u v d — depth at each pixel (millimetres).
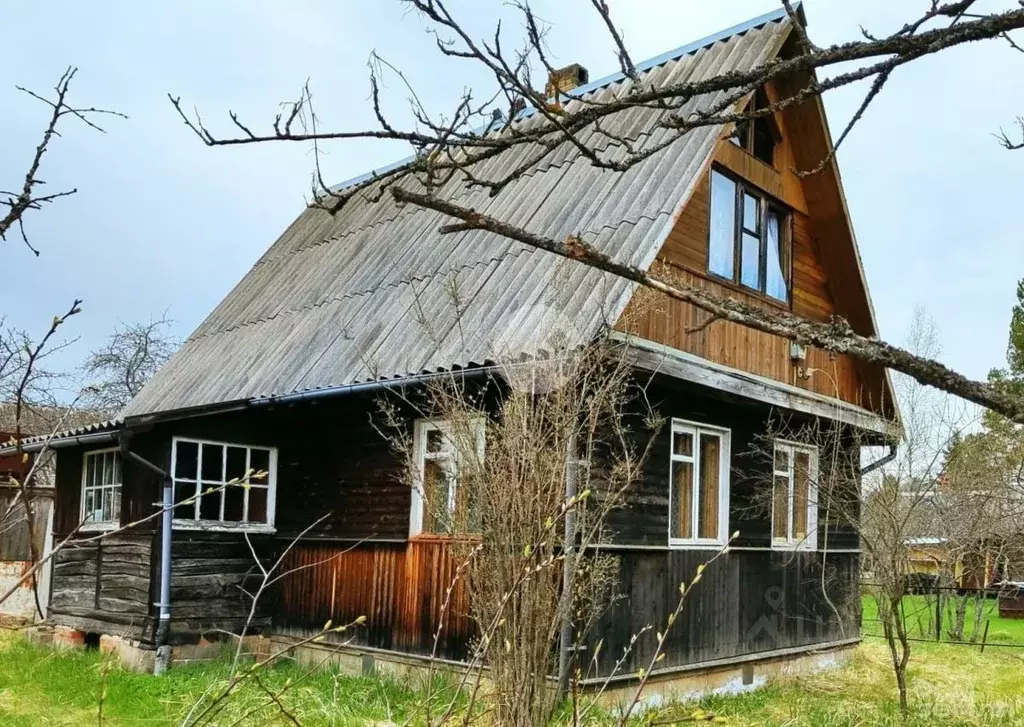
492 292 9367
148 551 10242
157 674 9461
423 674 8695
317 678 8961
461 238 11070
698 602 9594
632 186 9555
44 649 10938
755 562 10656
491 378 7691
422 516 9391
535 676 4867
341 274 12562
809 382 11703
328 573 10242
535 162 2562
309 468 10820
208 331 14203
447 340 9000
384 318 10445
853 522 9953
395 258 11836
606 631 8172
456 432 6172
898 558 9242
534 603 4938
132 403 13516
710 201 10125
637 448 8852
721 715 4211
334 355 10289
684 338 9414
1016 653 14727
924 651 14320
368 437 10125
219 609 10422
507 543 5066
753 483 10734
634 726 6969
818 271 12297
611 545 7984
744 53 10734
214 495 10609
